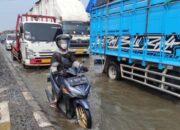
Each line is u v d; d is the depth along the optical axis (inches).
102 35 431.5
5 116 223.5
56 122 228.1
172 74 279.0
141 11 317.4
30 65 534.3
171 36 266.1
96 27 456.1
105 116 246.1
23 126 207.0
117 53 383.2
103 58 442.9
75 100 217.9
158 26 286.8
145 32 310.2
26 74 476.4
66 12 768.9
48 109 264.2
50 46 541.0
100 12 435.2
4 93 317.1
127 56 354.6
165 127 220.4
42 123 218.4
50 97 270.2
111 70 422.3
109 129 215.0
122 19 364.2
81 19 779.4
